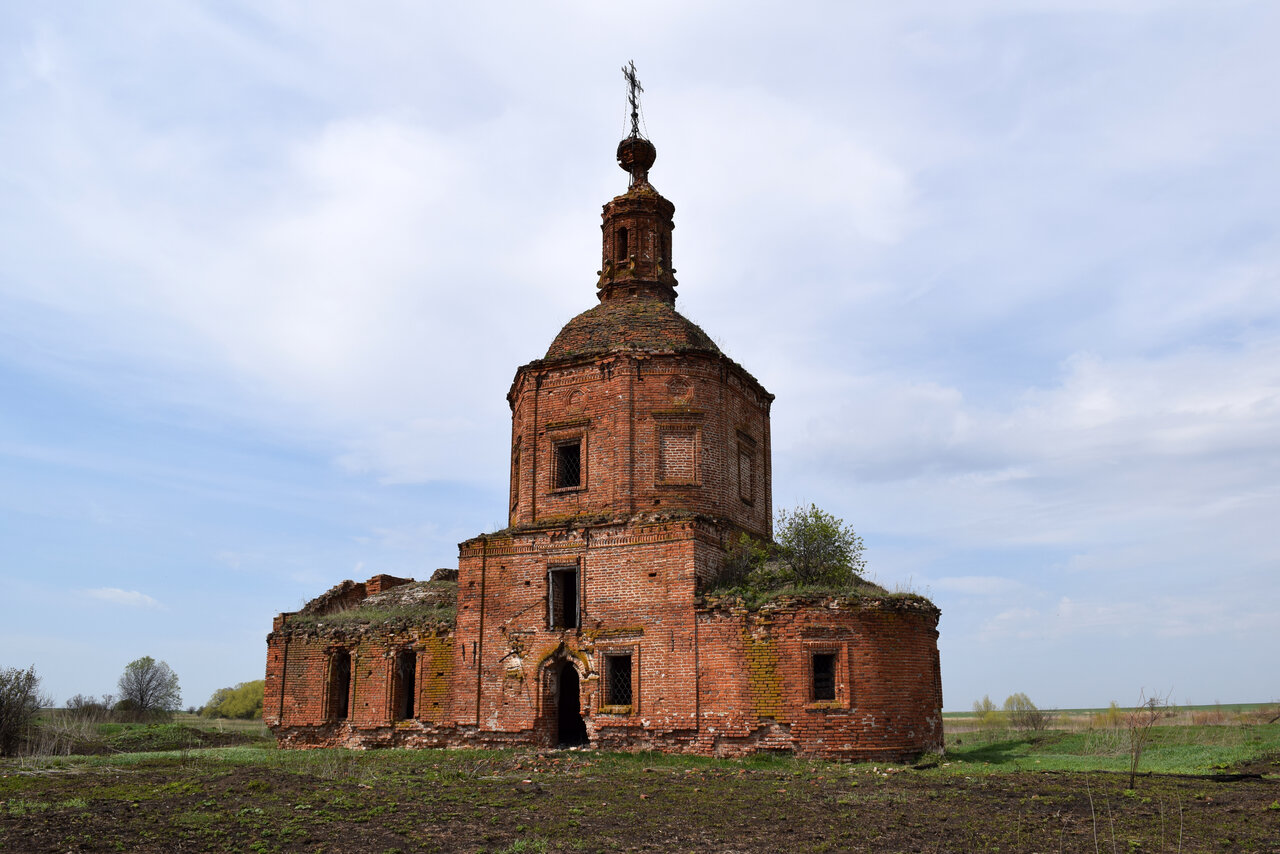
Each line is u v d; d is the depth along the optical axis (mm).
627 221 32562
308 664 30703
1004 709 43750
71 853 11492
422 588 36219
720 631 23891
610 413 27719
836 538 26266
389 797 16062
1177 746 25203
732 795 16781
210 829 12977
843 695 22625
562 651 25734
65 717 34875
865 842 12977
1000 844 12820
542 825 13961
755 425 30969
